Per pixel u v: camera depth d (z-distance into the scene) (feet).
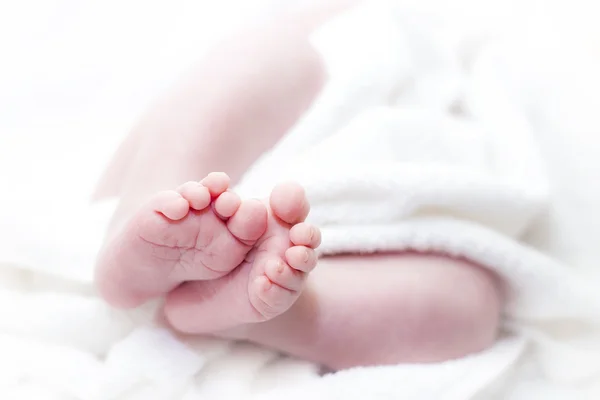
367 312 1.21
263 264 1.06
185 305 1.18
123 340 1.25
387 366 1.23
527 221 1.40
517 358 1.31
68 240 1.31
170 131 1.29
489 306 1.27
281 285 1.06
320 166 1.31
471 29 1.69
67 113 1.75
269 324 1.20
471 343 1.26
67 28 1.94
